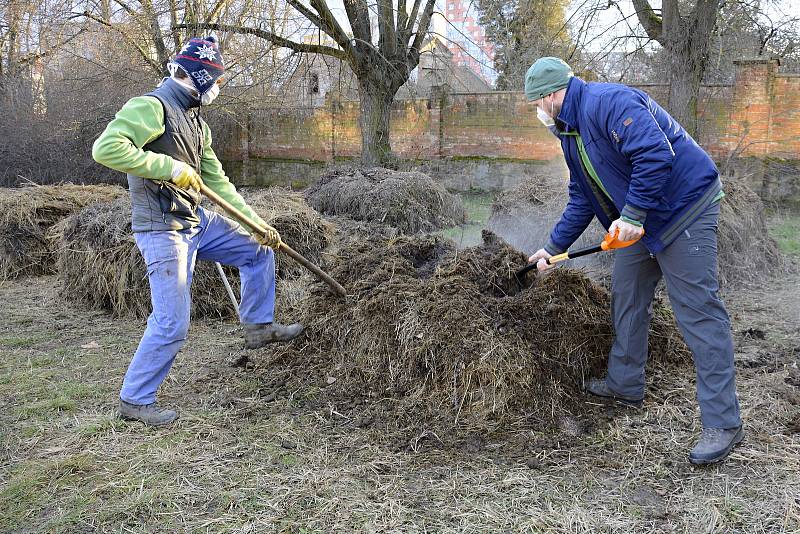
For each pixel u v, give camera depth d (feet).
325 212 34.50
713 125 43.45
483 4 48.49
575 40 40.88
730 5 38.47
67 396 12.21
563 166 50.60
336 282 13.42
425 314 11.72
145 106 9.95
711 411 9.51
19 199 24.12
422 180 33.86
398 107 57.77
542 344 11.31
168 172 9.91
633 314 10.84
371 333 12.35
